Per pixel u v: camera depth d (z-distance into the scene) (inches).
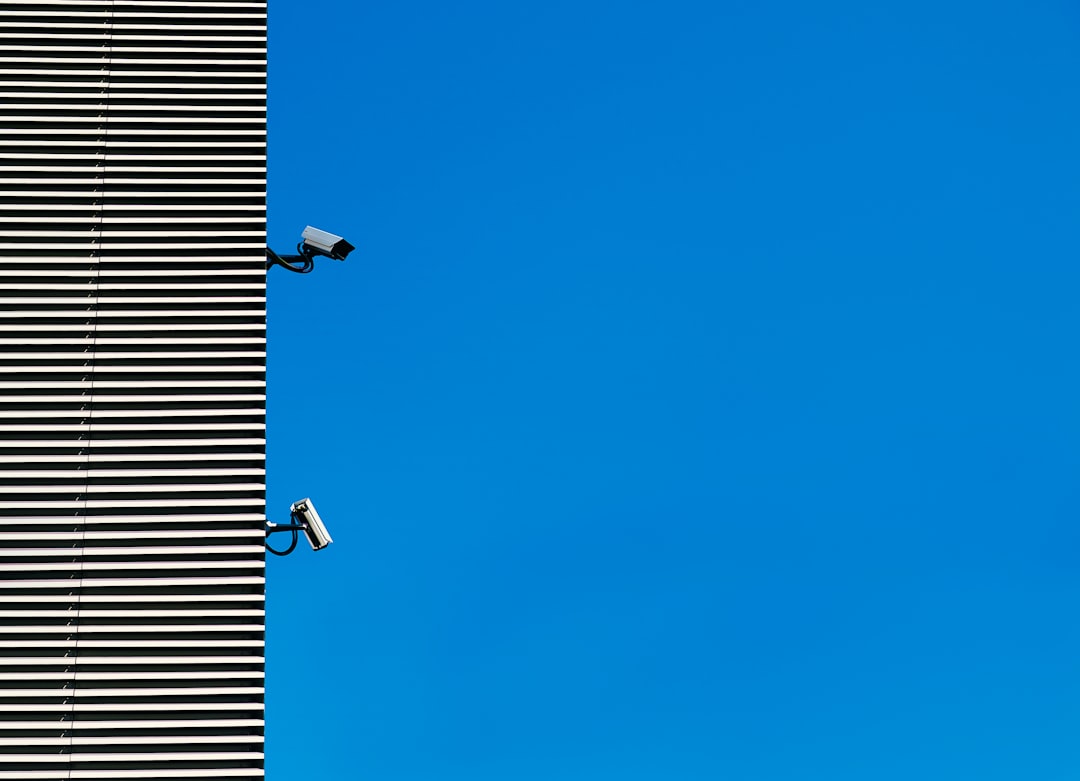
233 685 239.1
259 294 268.1
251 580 246.2
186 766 233.6
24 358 257.6
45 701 235.3
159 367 259.8
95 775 231.0
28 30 286.7
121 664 238.1
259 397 259.9
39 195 271.3
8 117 276.5
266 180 278.8
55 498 249.3
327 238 272.8
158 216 273.1
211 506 251.3
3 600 240.1
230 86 286.0
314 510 255.6
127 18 291.3
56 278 265.1
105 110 280.4
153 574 245.6
